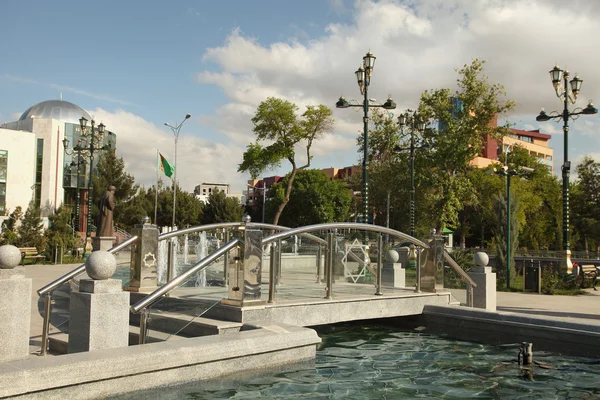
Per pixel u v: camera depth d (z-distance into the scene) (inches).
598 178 1808.6
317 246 361.4
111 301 223.1
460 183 1304.1
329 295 342.3
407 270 403.5
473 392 215.8
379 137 1499.8
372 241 390.0
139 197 2224.4
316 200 2571.4
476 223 2085.4
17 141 1841.8
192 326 279.4
